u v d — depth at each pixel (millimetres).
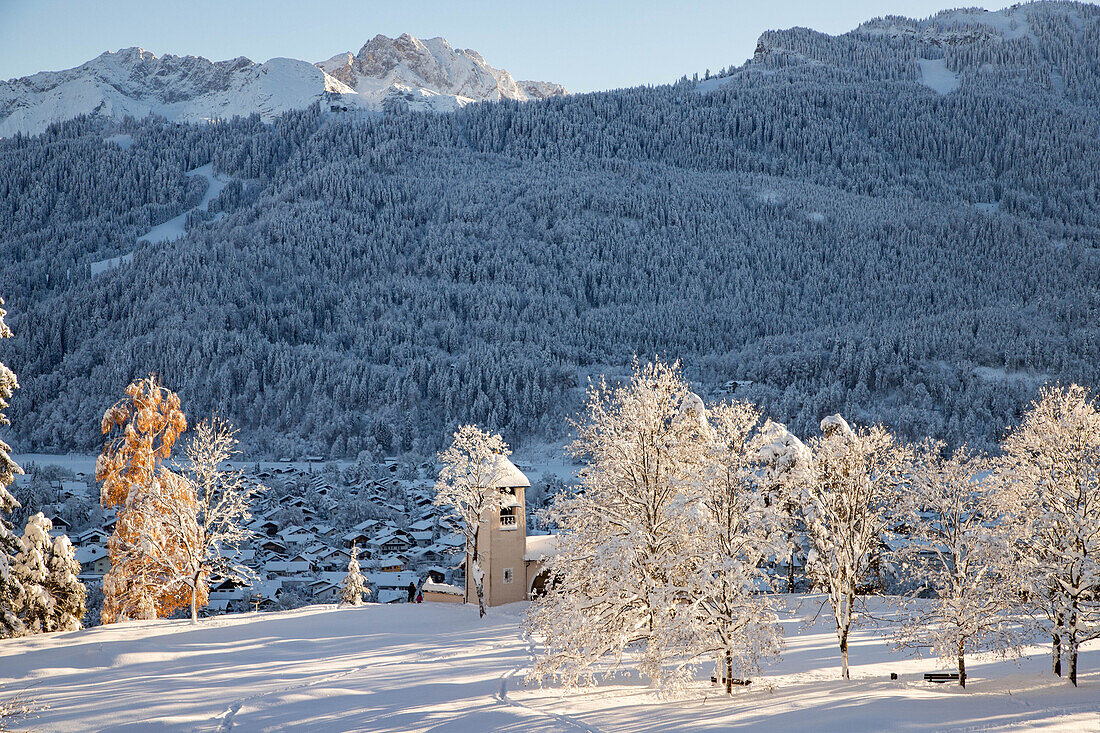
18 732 26203
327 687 32125
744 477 30828
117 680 34125
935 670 34188
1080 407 29641
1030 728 22531
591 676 30578
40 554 44688
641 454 30750
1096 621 28203
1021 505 29844
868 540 33219
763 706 27500
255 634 46312
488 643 43594
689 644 28219
